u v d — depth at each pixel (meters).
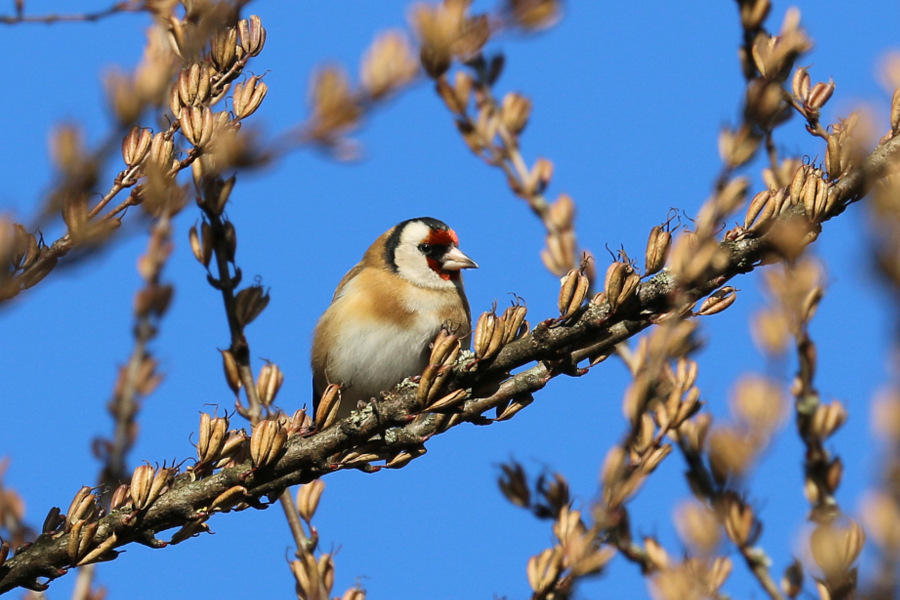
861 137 5.03
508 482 6.04
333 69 3.33
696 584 4.68
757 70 6.14
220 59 5.47
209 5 4.35
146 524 5.54
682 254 5.28
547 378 5.83
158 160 4.39
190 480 5.68
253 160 3.33
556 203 8.32
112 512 5.56
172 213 3.98
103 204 4.35
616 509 5.14
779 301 4.73
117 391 7.33
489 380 5.62
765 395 4.65
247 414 7.61
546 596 5.25
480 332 5.51
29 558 5.35
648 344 5.87
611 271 5.34
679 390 5.45
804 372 5.60
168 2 4.18
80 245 3.58
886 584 3.55
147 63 3.46
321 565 6.56
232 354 7.69
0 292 3.50
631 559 5.67
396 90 3.36
